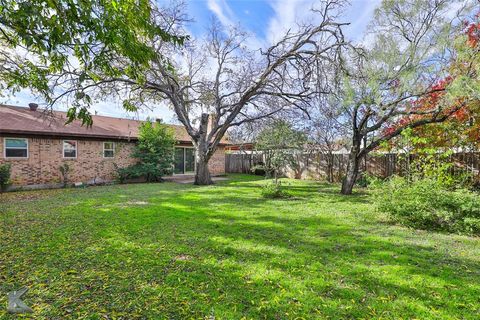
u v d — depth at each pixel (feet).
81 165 40.57
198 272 10.47
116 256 11.96
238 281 9.77
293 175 53.52
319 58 29.91
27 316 7.54
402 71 24.99
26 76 11.84
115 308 8.00
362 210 22.49
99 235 14.90
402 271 10.74
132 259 11.65
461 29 25.03
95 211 21.07
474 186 27.96
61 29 8.23
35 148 36.14
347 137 42.42
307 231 16.26
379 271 10.73
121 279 9.81
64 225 16.89
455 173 28.66
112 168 44.27
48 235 14.80
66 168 38.19
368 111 28.81
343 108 29.40
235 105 38.96
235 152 67.51
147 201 25.94
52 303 8.23
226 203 25.31
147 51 10.53
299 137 40.11
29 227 16.39
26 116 39.04
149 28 10.59
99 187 37.88
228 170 68.85
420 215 17.03
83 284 9.41
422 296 8.87
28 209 21.79
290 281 9.80
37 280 9.64
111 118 53.47
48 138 37.22
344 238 14.93
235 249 13.01
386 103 26.66
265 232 15.96
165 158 47.21
